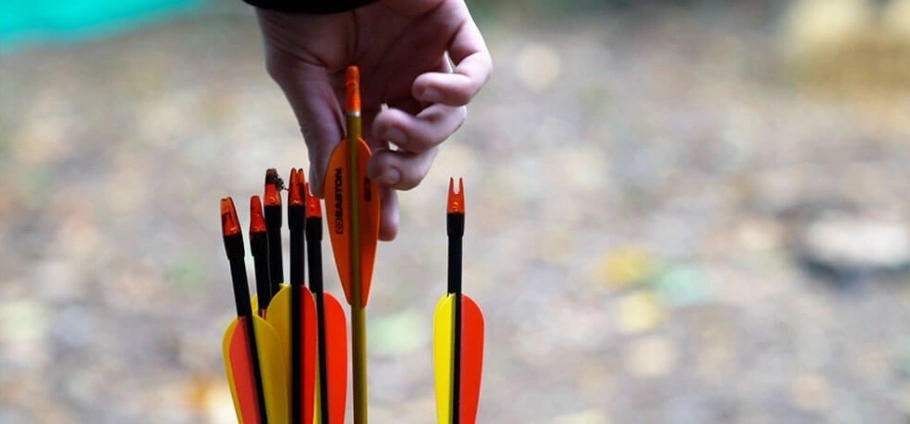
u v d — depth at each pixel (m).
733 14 6.24
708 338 2.75
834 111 4.74
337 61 0.85
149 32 6.05
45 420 2.34
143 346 2.74
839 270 3.06
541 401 2.53
